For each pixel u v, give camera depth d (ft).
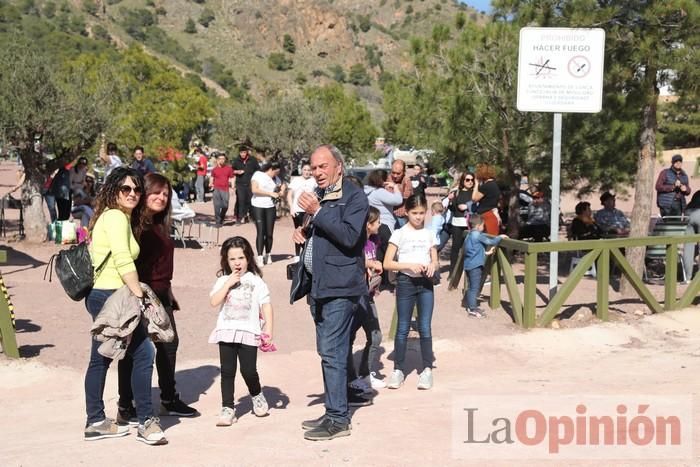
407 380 26.11
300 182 42.27
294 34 492.54
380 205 35.14
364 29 565.12
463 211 42.52
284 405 23.53
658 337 32.35
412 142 51.85
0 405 23.44
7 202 76.69
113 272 18.85
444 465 16.57
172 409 22.16
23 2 385.50
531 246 31.83
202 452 18.08
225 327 20.93
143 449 18.51
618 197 60.64
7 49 52.60
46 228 55.26
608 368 27.17
